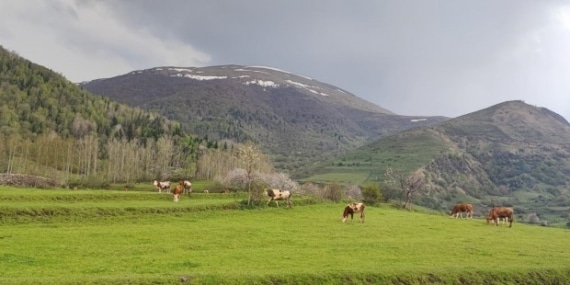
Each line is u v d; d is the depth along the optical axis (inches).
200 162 7175.2
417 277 1536.7
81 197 3063.5
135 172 6574.8
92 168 6943.9
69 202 2918.3
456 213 3698.3
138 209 2728.8
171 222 2546.8
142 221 2532.0
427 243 2084.2
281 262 1582.2
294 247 1891.0
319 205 3725.4
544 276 1669.5
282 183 4736.7
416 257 1784.0
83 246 1723.7
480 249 1996.8
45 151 7007.9
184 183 3809.1
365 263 1631.4
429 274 1568.7
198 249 1776.6
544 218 7391.7
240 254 1688.0
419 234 2407.7
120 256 1589.6
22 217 2331.4
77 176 6107.3
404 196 6594.5
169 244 1829.5
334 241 2063.2
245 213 3058.6
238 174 4825.3
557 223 6825.8
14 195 2832.2
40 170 6422.2
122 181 6003.9
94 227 2228.1
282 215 3068.4
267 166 6633.9
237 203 3262.8
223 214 2965.1
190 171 7150.6
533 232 2743.6
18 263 1432.1
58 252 1605.6
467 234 2486.5
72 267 1411.2
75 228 2171.5
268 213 3127.5
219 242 1930.4
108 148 7529.5
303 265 1552.7
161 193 3656.5
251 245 1904.5
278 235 2176.4
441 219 3250.5
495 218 3038.9
